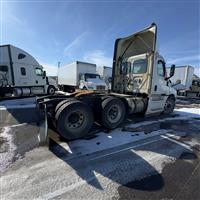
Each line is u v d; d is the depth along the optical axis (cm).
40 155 313
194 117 691
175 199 207
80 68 1462
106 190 220
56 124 365
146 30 555
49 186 224
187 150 353
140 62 588
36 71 1315
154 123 562
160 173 263
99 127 494
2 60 1141
